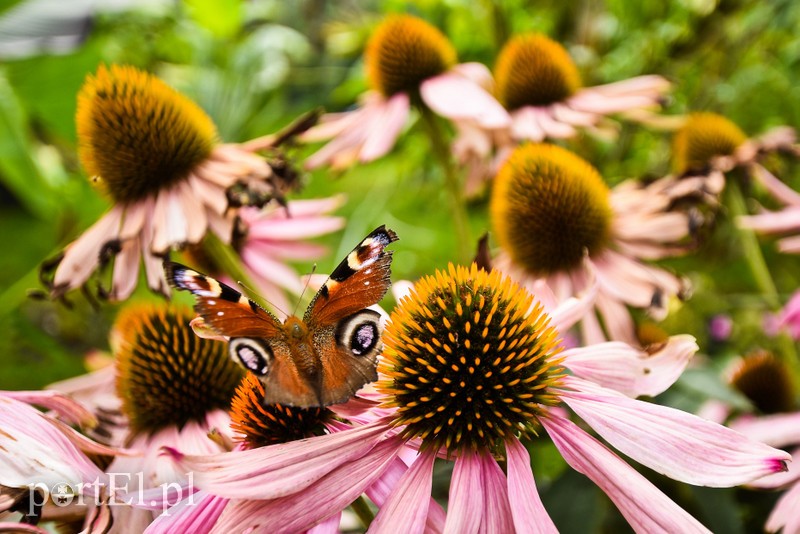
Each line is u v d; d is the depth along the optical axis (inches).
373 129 19.0
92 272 16.5
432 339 13.8
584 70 23.9
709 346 21.2
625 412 13.6
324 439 13.4
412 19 19.6
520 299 14.0
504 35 24.0
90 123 17.0
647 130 23.8
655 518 12.9
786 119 25.3
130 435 15.5
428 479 13.4
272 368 13.0
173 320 15.8
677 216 17.6
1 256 30.4
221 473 13.0
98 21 27.8
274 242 18.1
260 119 29.6
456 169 20.6
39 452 13.7
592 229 17.2
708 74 25.7
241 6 27.8
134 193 16.9
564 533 15.0
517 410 13.6
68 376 22.4
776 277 23.5
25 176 25.3
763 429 16.0
